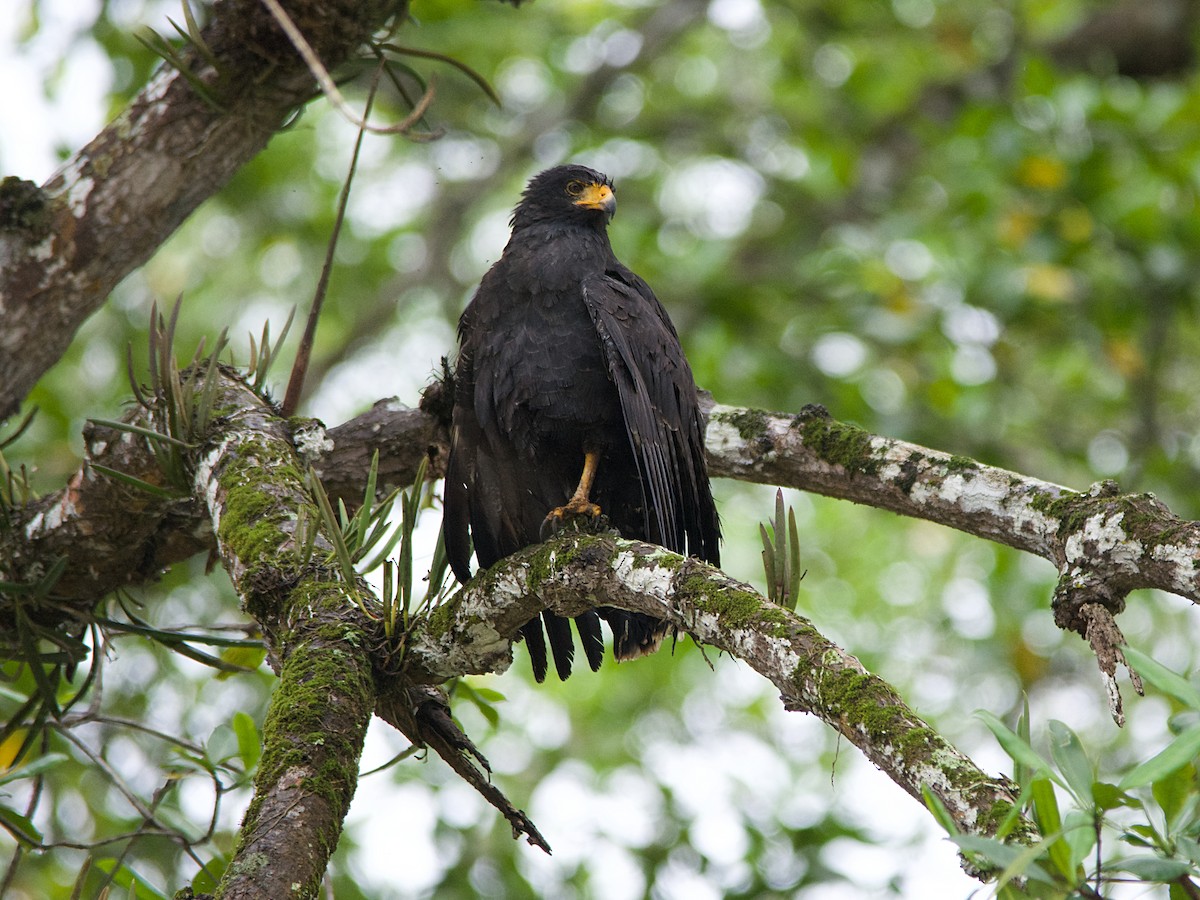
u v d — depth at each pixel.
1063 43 17.77
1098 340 13.68
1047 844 3.21
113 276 7.10
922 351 14.05
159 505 7.03
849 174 15.58
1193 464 13.66
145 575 7.43
